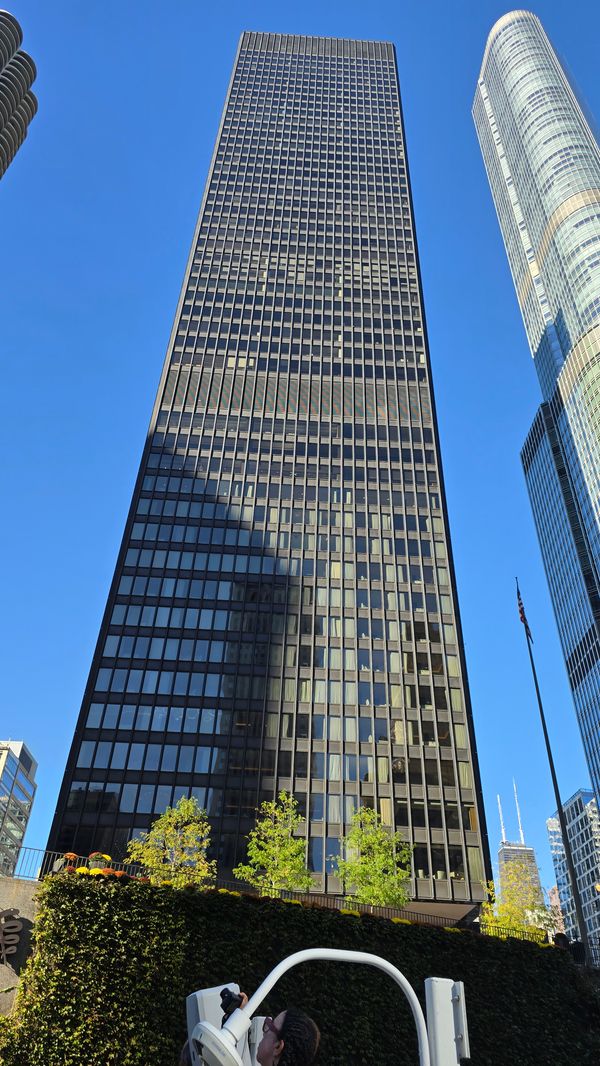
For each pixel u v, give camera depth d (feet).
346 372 369.30
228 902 108.17
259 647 282.77
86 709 262.06
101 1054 90.27
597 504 499.51
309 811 249.55
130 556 298.35
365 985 110.63
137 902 102.17
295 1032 22.52
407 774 260.42
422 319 397.80
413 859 242.78
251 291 397.60
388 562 309.63
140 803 245.24
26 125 295.28
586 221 602.03
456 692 280.10
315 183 458.09
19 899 100.83
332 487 328.70
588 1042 119.03
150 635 280.51
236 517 314.14
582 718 535.19
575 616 544.21
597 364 520.42
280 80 522.88
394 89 527.81
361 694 276.62
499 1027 114.73
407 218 447.42
